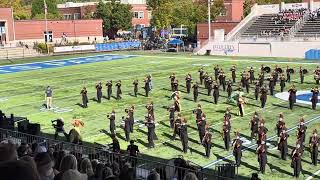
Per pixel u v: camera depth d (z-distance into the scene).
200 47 64.38
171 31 86.38
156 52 68.94
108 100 33.00
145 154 19.86
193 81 39.69
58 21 79.94
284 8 67.12
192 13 82.19
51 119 27.39
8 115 28.47
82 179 3.96
